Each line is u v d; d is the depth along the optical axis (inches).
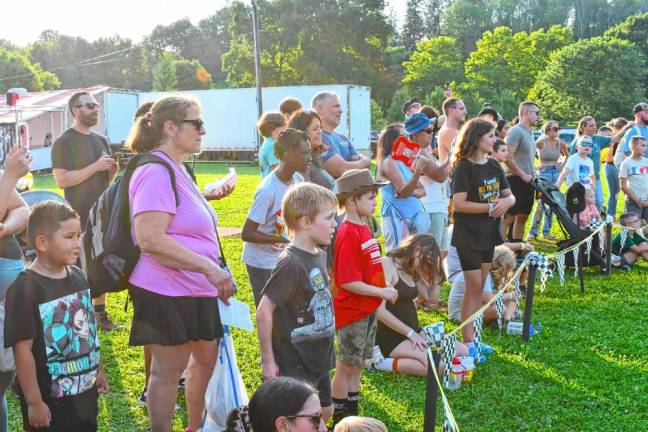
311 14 2564.0
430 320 274.4
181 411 187.6
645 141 426.3
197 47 4987.7
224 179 187.5
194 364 153.8
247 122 1380.4
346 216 174.6
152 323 137.3
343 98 1315.2
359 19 2568.9
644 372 217.3
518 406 191.0
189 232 138.3
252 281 194.4
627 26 3772.1
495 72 3804.1
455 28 5428.2
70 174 250.1
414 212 262.5
